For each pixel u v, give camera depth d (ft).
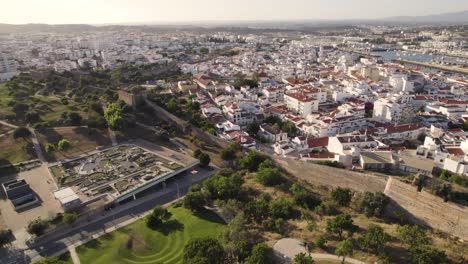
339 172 562.66
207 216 524.93
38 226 480.64
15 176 648.79
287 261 379.96
